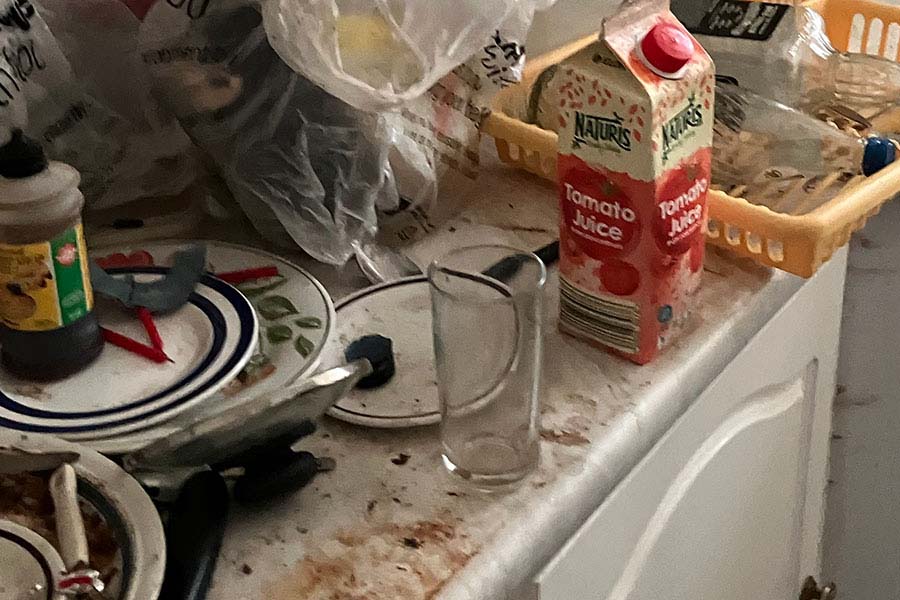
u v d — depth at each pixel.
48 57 0.69
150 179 0.81
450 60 0.69
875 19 1.02
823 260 0.72
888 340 1.17
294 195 0.73
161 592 0.48
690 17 0.90
